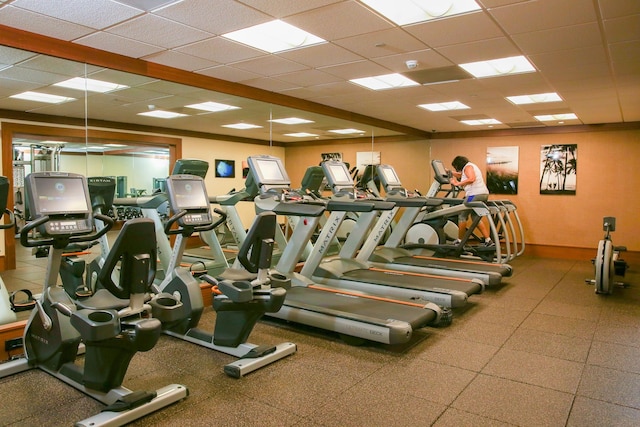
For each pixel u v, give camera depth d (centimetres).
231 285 301
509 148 842
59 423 235
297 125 686
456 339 369
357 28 336
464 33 346
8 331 312
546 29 335
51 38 351
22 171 461
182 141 556
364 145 796
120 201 497
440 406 255
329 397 265
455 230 741
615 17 310
